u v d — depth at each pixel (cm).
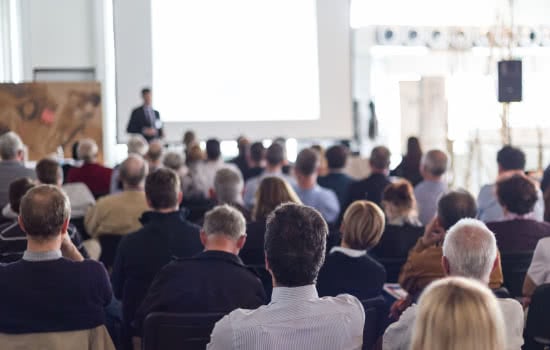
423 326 177
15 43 1416
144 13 1318
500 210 584
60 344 305
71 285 305
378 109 1730
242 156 971
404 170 845
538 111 1734
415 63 1747
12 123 1325
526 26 1733
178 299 331
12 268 304
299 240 249
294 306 249
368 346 342
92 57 1445
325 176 786
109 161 1465
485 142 1638
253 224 471
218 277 335
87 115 1349
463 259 284
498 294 329
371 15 1788
